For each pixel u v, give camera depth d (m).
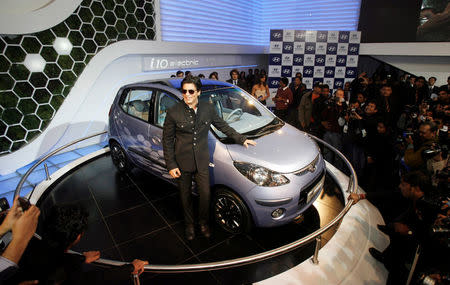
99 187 3.67
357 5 8.23
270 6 9.44
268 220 2.41
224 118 3.03
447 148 3.05
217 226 2.81
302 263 2.27
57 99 4.77
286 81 5.91
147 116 3.24
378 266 2.31
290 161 2.46
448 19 7.60
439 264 1.68
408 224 1.86
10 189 3.80
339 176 3.70
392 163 3.64
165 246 2.56
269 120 3.16
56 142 4.86
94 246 2.57
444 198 1.71
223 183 2.52
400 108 4.51
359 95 4.32
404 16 7.89
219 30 8.01
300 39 7.75
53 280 1.10
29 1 4.17
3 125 4.24
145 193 3.52
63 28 4.64
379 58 8.77
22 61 4.29
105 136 5.68
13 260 0.97
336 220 2.12
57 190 3.61
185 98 2.21
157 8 6.02
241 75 7.93
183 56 6.88
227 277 2.21
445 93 4.84
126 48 5.43
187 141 2.34
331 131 4.29
